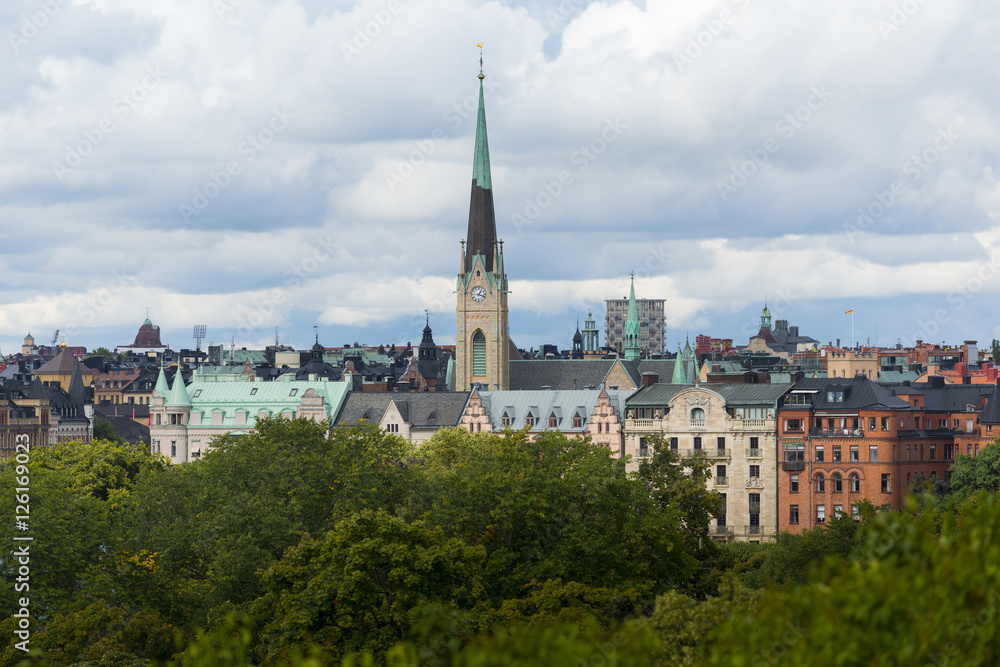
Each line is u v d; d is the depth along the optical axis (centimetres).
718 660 3694
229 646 3878
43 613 12019
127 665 9138
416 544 9562
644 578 11400
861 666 3372
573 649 3425
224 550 11362
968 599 3466
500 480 11750
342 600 9038
